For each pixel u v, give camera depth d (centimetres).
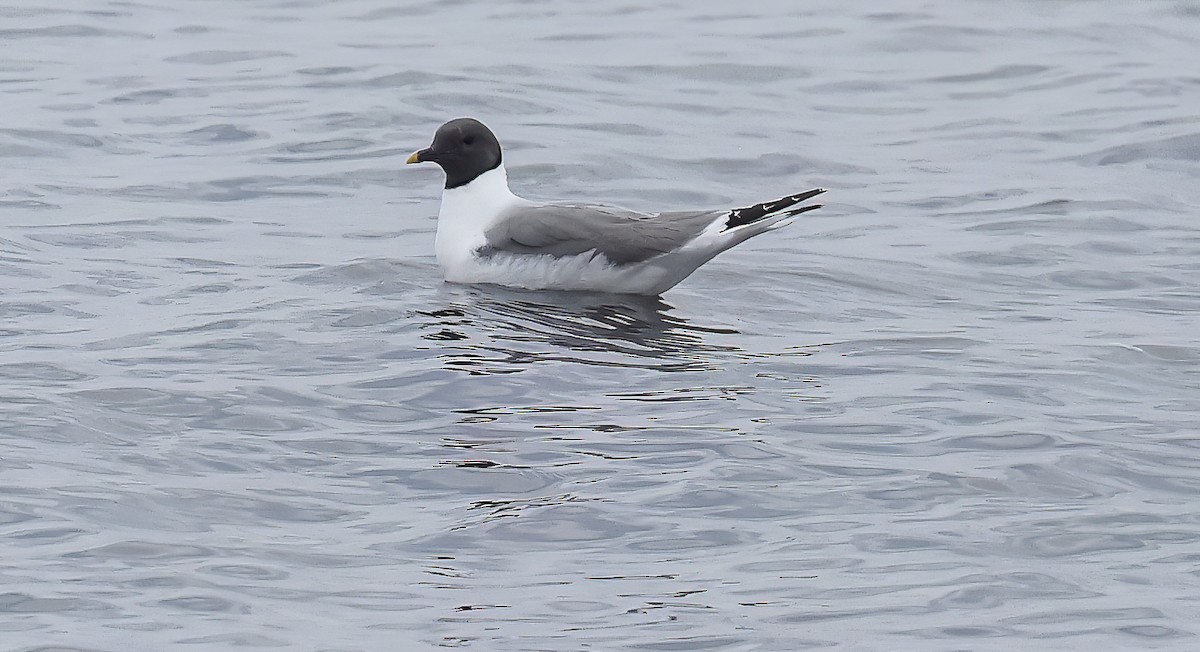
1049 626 951
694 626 948
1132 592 992
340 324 1480
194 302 1536
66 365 1341
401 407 1271
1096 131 2302
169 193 1958
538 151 2175
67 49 2622
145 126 2239
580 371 1359
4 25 2741
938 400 1301
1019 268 1722
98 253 1694
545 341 1444
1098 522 1084
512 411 1265
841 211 1955
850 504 1111
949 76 2594
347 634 934
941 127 2339
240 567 1011
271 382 1316
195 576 998
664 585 997
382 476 1147
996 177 2098
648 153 2186
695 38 2777
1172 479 1155
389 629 941
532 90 2456
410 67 2545
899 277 1684
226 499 1105
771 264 1725
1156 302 1600
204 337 1427
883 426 1245
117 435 1203
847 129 2331
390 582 997
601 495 1116
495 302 1570
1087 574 1015
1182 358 1415
